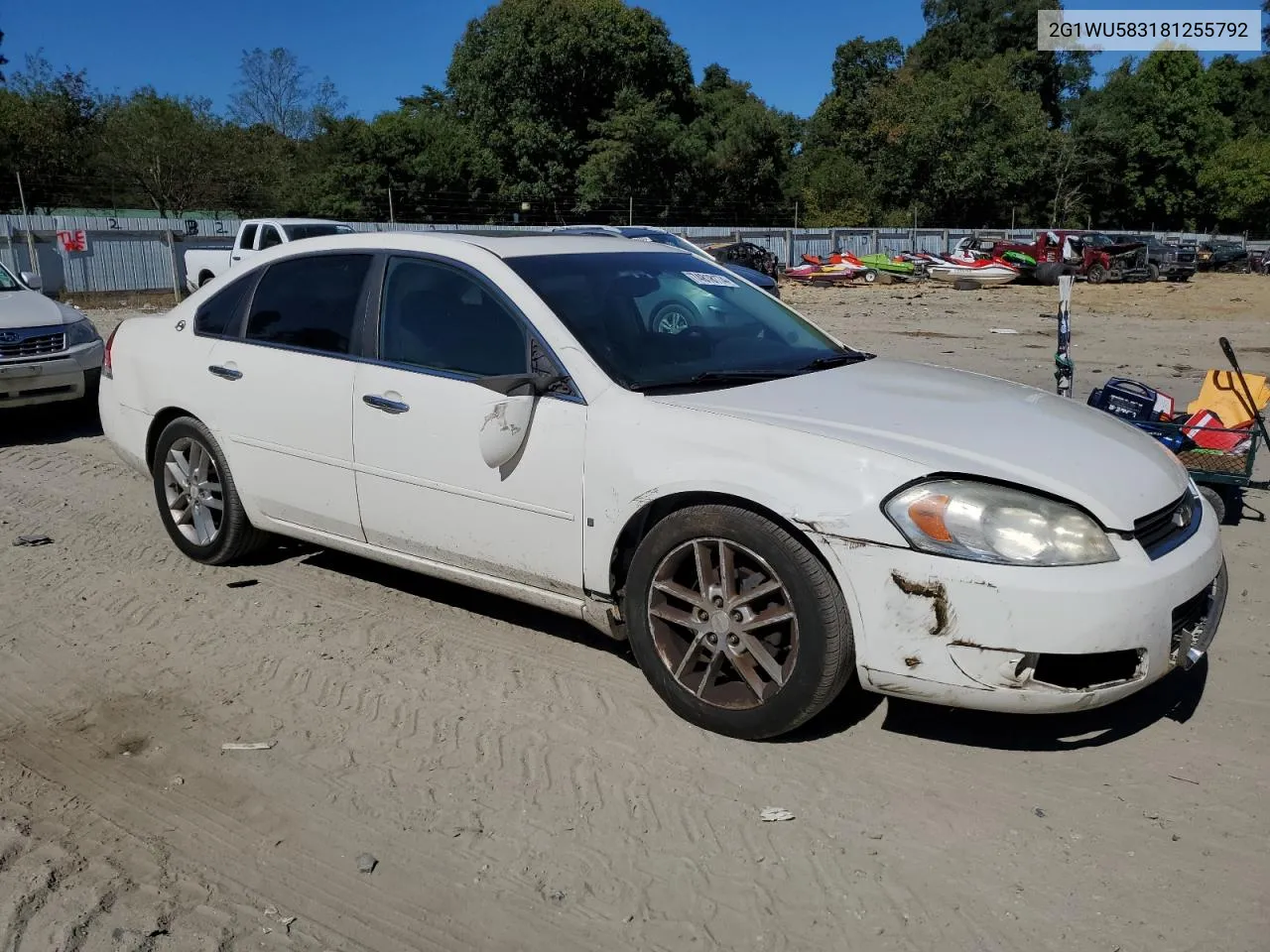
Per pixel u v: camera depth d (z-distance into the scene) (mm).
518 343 3850
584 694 3805
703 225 48500
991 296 27016
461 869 2838
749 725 3379
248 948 2537
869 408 3514
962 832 2969
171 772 3311
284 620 4492
